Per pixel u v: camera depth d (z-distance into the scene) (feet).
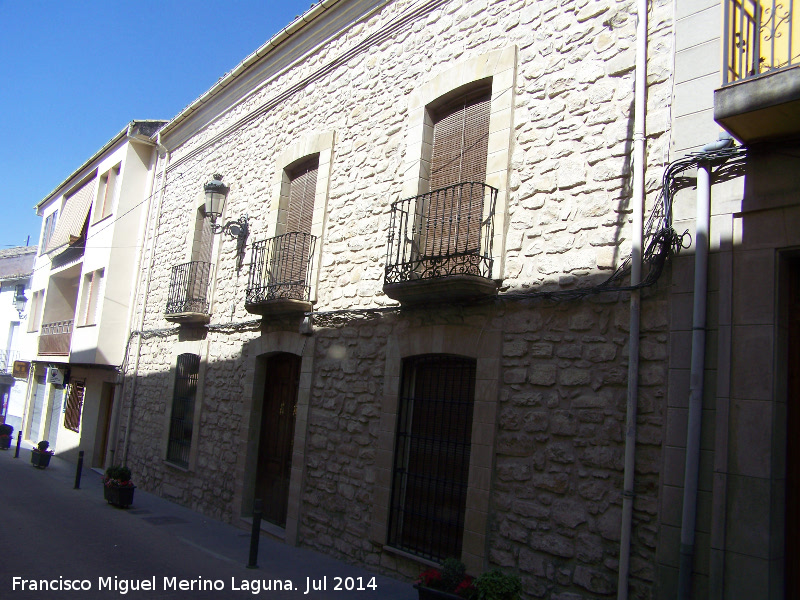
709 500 13.53
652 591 14.28
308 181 30.40
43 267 71.92
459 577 16.01
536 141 19.27
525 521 17.19
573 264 17.57
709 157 14.43
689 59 15.64
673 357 14.69
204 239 39.47
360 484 23.13
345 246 26.40
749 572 12.75
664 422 14.74
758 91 12.38
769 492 12.72
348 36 28.84
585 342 16.84
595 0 18.45
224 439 32.17
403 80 25.16
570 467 16.52
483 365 19.20
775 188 13.53
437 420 21.13
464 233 21.20
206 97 40.06
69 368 58.85
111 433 45.60
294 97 32.14
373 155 25.98
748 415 13.23
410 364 22.57
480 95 22.09
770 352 13.14
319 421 25.71
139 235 48.49
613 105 17.46
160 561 22.80
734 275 13.94
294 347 27.86
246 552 24.61
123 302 47.39
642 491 14.92
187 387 37.37
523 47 20.34
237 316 33.09
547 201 18.60
